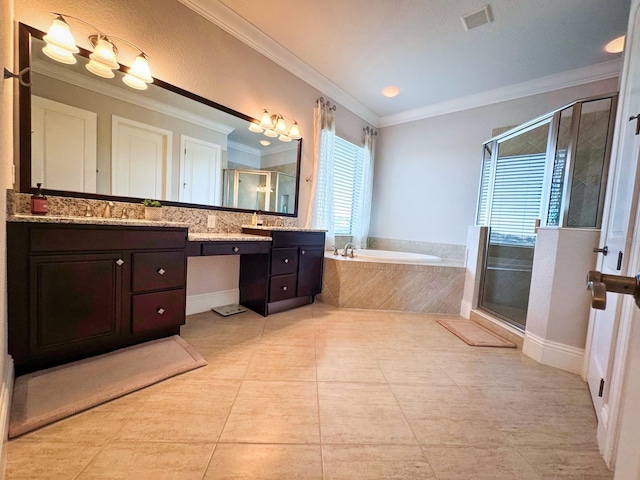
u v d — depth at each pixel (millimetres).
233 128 2508
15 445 1028
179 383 1476
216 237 2090
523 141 2854
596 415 1391
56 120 1660
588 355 1730
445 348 2096
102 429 1134
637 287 456
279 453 1066
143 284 1707
